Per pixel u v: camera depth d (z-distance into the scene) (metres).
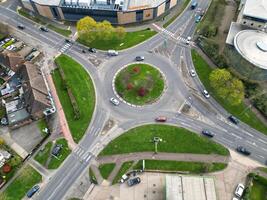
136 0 182.00
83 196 124.19
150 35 178.88
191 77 159.62
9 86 157.88
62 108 150.50
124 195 124.00
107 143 138.12
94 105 151.00
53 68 166.50
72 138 140.12
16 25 188.75
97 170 130.62
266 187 123.75
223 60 160.12
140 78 158.75
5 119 146.12
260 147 134.75
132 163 131.88
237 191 120.94
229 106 147.38
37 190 126.00
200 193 114.38
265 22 157.75
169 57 168.38
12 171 130.50
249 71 149.88
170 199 112.75
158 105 149.88
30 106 143.88
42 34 183.25
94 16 183.62
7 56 160.50
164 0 180.62
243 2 176.12
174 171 129.12
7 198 124.56
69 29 184.75
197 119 144.25
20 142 139.88
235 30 162.25
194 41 174.50
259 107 143.88
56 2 182.12
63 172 130.62
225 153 133.12
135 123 144.00
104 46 174.62
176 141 137.25
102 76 162.12
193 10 190.38
